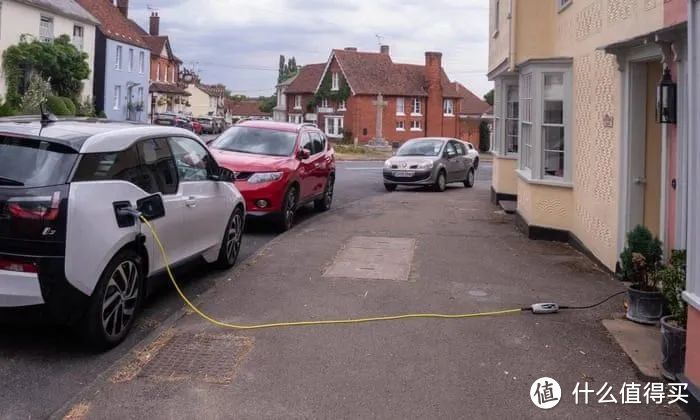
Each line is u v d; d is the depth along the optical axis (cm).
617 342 566
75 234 496
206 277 797
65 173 510
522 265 866
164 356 526
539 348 554
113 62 4562
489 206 1540
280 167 1120
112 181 551
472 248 983
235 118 9800
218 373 493
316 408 439
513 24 1189
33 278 485
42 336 573
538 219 1066
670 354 484
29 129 535
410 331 592
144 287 607
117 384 470
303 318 626
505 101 1541
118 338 556
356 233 1115
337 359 524
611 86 824
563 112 1033
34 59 3234
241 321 616
